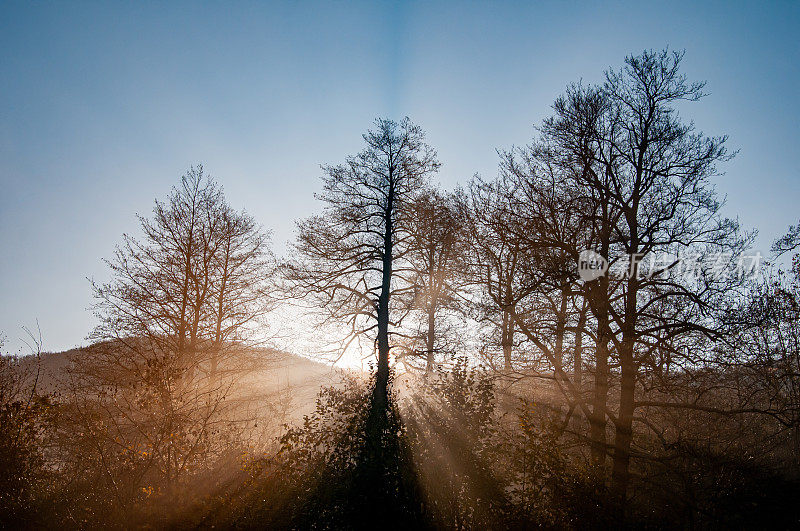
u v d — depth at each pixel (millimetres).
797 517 10250
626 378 12266
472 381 9805
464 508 8031
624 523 8906
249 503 8148
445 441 8609
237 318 18469
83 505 9312
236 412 12906
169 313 17297
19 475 9719
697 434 13359
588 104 13781
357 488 7945
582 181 13758
